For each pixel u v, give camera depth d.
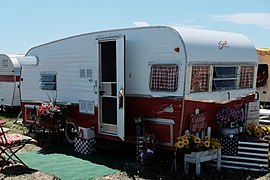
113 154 7.84
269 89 14.97
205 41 6.96
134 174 6.42
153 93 6.90
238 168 6.76
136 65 7.18
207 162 6.87
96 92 7.86
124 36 6.95
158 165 6.86
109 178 6.24
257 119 8.52
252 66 8.32
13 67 14.29
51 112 8.48
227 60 7.40
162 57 6.73
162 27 6.71
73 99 8.55
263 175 6.51
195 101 6.69
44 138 9.15
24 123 10.20
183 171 6.54
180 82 6.46
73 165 7.02
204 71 6.87
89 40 7.98
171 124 6.62
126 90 7.39
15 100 14.46
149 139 6.90
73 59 8.46
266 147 6.61
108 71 7.63
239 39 8.09
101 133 7.82
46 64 9.32
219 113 7.30
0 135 6.71
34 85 9.77
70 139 8.99
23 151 8.22
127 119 7.43
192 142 6.33
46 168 6.84
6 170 6.73
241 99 8.03
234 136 6.86
